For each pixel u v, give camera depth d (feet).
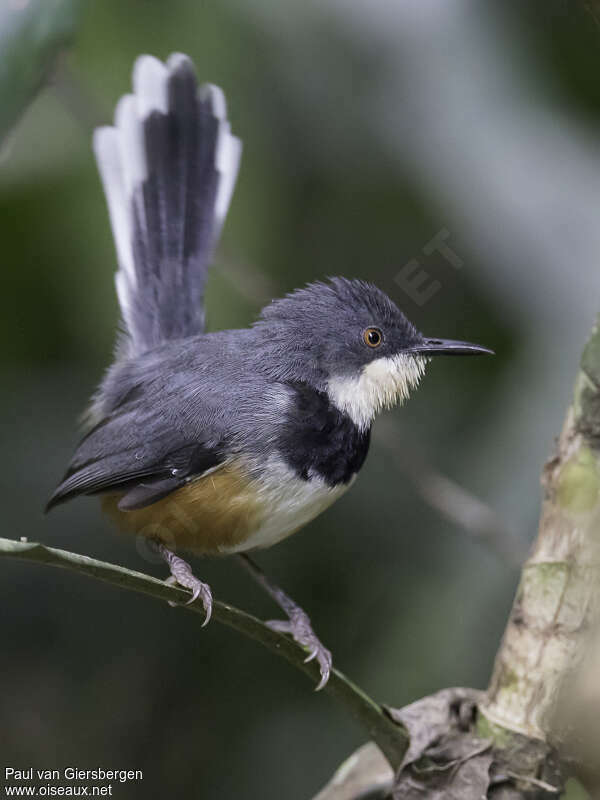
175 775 34.47
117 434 28.40
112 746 34.53
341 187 33.83
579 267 29.22
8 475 35.40
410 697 30.32
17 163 31.68
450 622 31.01
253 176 32.99
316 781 34.04
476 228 29.53
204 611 18.83
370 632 34.37
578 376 20.97
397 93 30.55
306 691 35.73
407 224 34.30
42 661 34.96
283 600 30.12
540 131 30.25
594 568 20.54
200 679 35.58
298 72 31.48
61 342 34.83
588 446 20.71
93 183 32.24
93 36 31.42
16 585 35.27
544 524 21.35
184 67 31.71
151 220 31.94
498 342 34.81
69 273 32.86
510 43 31.09
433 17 30.55
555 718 20.62
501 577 31.01
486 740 21.27
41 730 34.30
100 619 35.45
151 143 31.81
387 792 22.30
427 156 30.09
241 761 34.71
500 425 30.45
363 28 30.53
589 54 31.24
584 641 20.57
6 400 35.32
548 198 29.45
